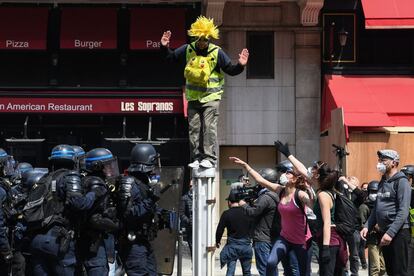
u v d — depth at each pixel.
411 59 25.81
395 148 23.17
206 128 12.22
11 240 11.50
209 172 12.12
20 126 25.05
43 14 24.92
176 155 25.03
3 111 24.66
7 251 10.90
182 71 25.30
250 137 25.56
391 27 24.39
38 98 24.80
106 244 10.84
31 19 24.86
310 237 12.75
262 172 14.50
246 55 12.15
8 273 11.19
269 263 12.55
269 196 14.09
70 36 24.70
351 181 17.64
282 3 25.47
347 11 25.64
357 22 25.66
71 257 9.78
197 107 12.31
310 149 25.58
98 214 9.85
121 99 24.91
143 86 25.20
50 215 9.73
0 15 24.80
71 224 9.81
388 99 24.28
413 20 24.41
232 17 25.34
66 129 25.20
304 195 12.41
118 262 12.94
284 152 12.75
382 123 23.06
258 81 25.61
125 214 10.07
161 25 24.95
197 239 12.14
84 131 25.25
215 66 12.23
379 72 25.66
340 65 25.66
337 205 13.00
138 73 25.25
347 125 22.86
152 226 10.33
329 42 25.64
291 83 25.69
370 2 24.73
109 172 10.45
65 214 9.77
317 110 25.64
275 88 25.66
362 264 20.98
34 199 9.81
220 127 25.50
